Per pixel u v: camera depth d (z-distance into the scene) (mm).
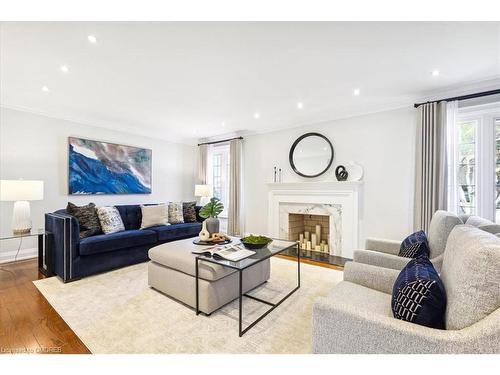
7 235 3277
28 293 2320
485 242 894
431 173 2861
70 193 3785
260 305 2123
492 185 2760
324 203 3773
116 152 4363
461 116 2904
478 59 2205
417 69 2395
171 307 2070
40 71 2428
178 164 5480
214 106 3482
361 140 3574
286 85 2771
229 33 1831
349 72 2457
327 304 1061
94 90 2906
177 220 4273
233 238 2828
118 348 1535
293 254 3828
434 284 1023
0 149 3225
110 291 2379
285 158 4383
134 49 2045
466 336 785
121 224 3500
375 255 1947
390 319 941
